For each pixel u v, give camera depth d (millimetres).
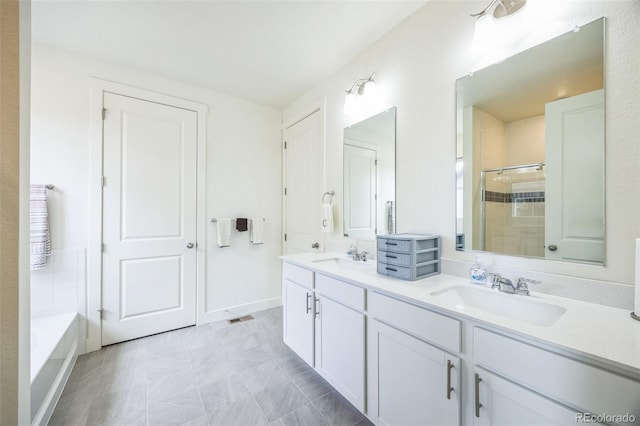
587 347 715
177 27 1857
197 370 1927
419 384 1129
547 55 1178
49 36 1938
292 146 3096
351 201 2254
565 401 743
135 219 2400
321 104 2605
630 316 916
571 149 1115
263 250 3164
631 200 974
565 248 1129
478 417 934
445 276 1498
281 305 3305
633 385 642
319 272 1747
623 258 989
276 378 1839
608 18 1021
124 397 1634
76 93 2145
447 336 1026
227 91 2840
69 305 2104
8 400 750
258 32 1916
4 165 746
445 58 1562
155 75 2496
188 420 1458
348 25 1852
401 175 1816
